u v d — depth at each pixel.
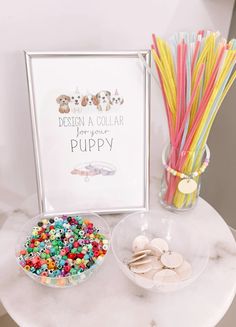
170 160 0.84
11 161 0.95
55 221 0.82
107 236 0.83
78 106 0.79
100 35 0.84
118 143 0.83
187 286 0.74
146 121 0.81
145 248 0.78
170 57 0.72
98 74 0.77
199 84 0.72
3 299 0.72
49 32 0.79
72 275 0.69
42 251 0.75
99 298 0.72
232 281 0.75
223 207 1.33
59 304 0.71
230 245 0.83
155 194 0.96
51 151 0.82
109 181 0.86
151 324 0.68
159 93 0.97
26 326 0.67
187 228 0.83
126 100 0.80
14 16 0.75
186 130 0.77
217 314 0.70
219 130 1.21
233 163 1.22
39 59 0.75
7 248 0.82
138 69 0.78
